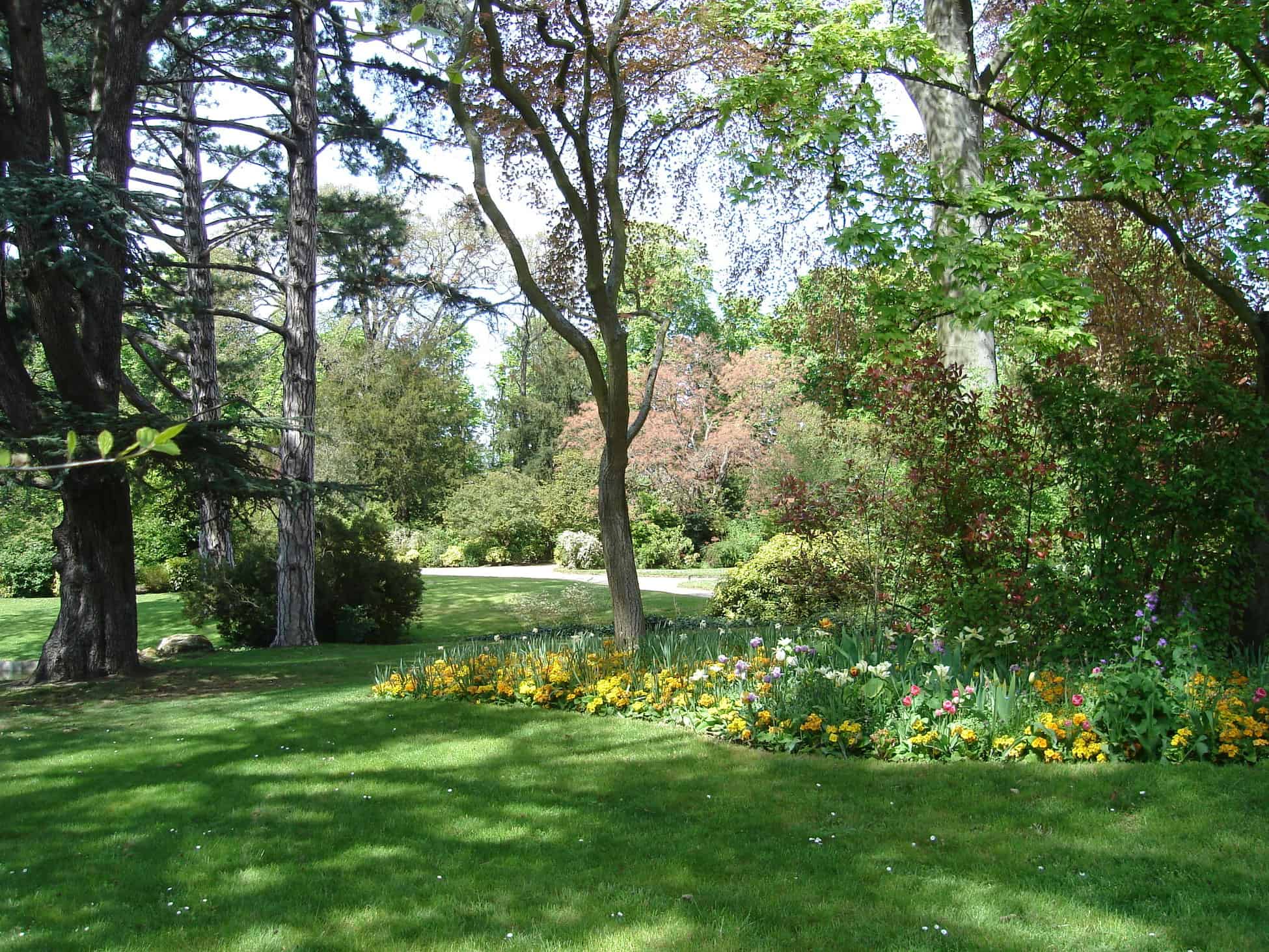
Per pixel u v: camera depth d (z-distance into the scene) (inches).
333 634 637.9
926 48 303.3
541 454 1477.6
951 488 289.0
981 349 399.9
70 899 148.9
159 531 1035.9
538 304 303.7
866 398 348.5
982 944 123.0
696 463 1121.4
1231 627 274.4
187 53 553.3
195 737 269.9
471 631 707.4
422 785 207.2
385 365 1336.1
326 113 631.2
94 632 417.4
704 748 227.0
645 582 936.9
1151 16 267.9
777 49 323.0
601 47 303.7
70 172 415.2
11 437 347.9
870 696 223.3
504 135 336.2
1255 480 256.1
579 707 277.7
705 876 150.4
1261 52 307.0
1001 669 237.8
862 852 157.1
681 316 1381.6
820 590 370.0
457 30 352.2
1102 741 199.9
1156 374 272.4
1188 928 125.3
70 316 373.4
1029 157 329.7
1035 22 276.5
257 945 130.2
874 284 305.7
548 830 174.9
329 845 170.4
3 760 253.9
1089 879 142.0
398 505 1307.8
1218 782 178.2
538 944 128.2
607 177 305.1
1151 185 254.2
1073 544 275.9
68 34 547.8
